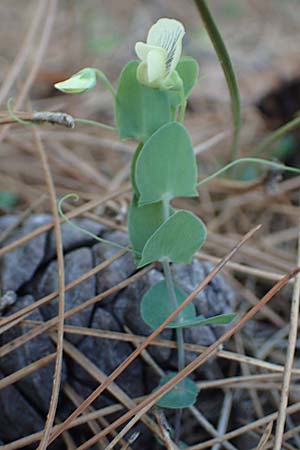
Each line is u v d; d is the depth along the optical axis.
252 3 0.59
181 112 0.23
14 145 0.34
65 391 0.24
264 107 0.39
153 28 0.22
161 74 0.22
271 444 0.23
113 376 0.22
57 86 0.22
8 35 0.51
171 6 0.57
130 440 0.23
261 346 0.27
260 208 0.32
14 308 0.25
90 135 0.37
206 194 0.32
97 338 0.24
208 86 0.43
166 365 0.24
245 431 0.24
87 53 0.48
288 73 0.40
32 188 0.32
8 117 0.25
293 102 0.38
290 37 0.52
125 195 0.29
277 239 0.31
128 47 0.49
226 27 0.55
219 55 0.26
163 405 0.23
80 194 0.31
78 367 0.24
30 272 0.25
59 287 0.24
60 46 0.50
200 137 0.38
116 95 0.23
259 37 0.52
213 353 0.23
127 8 0.57
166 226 0.22
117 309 0.24
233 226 0.32
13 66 0.31
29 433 0.24
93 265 0.25
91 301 0.24
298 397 0.25
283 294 0.29
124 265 0.25
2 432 0.24
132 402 0.24
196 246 0.23
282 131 0.29
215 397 0.25
